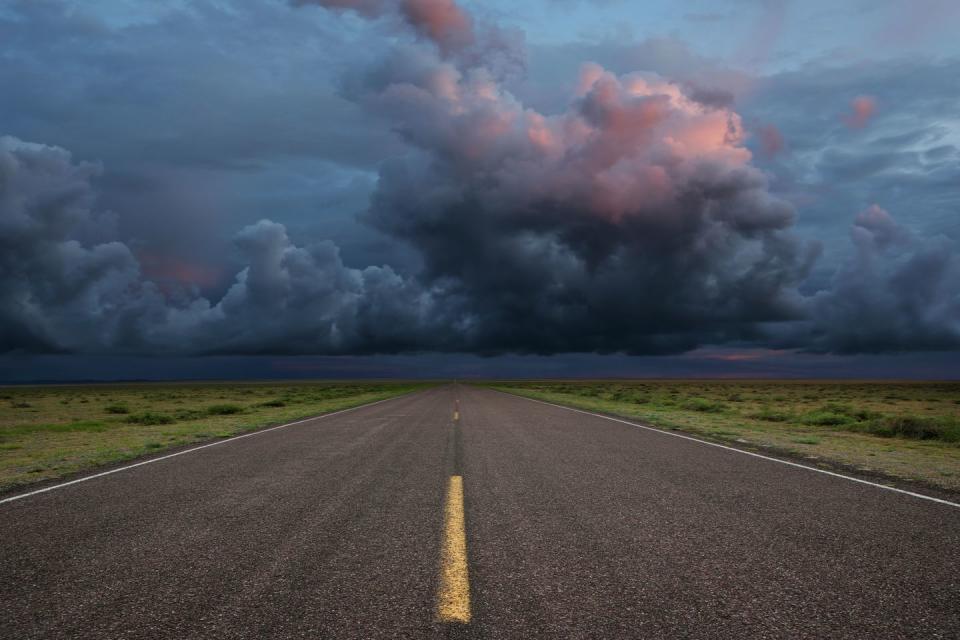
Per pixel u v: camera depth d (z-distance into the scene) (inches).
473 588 136.3
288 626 115.3
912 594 131.3
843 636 110.1
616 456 372.8
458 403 1144.8
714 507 224.2
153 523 202.5
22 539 182.4
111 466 345.4
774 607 124.0
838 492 253.4
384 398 1499.8
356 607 125.0
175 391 3161.9
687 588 135.9
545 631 112.3
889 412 1026.1
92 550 169.8
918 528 191.3
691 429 564.1
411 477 296.8
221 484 279.6
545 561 157.4
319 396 1870.1
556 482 280.4
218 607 125.4
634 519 205.6
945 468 321.4
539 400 1291.8
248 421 728.3
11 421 909.8
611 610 122.8
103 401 1775.3
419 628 114.0
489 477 295.3
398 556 162.6
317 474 307.9
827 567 150.8
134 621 118.3
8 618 120.2
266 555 164.1
